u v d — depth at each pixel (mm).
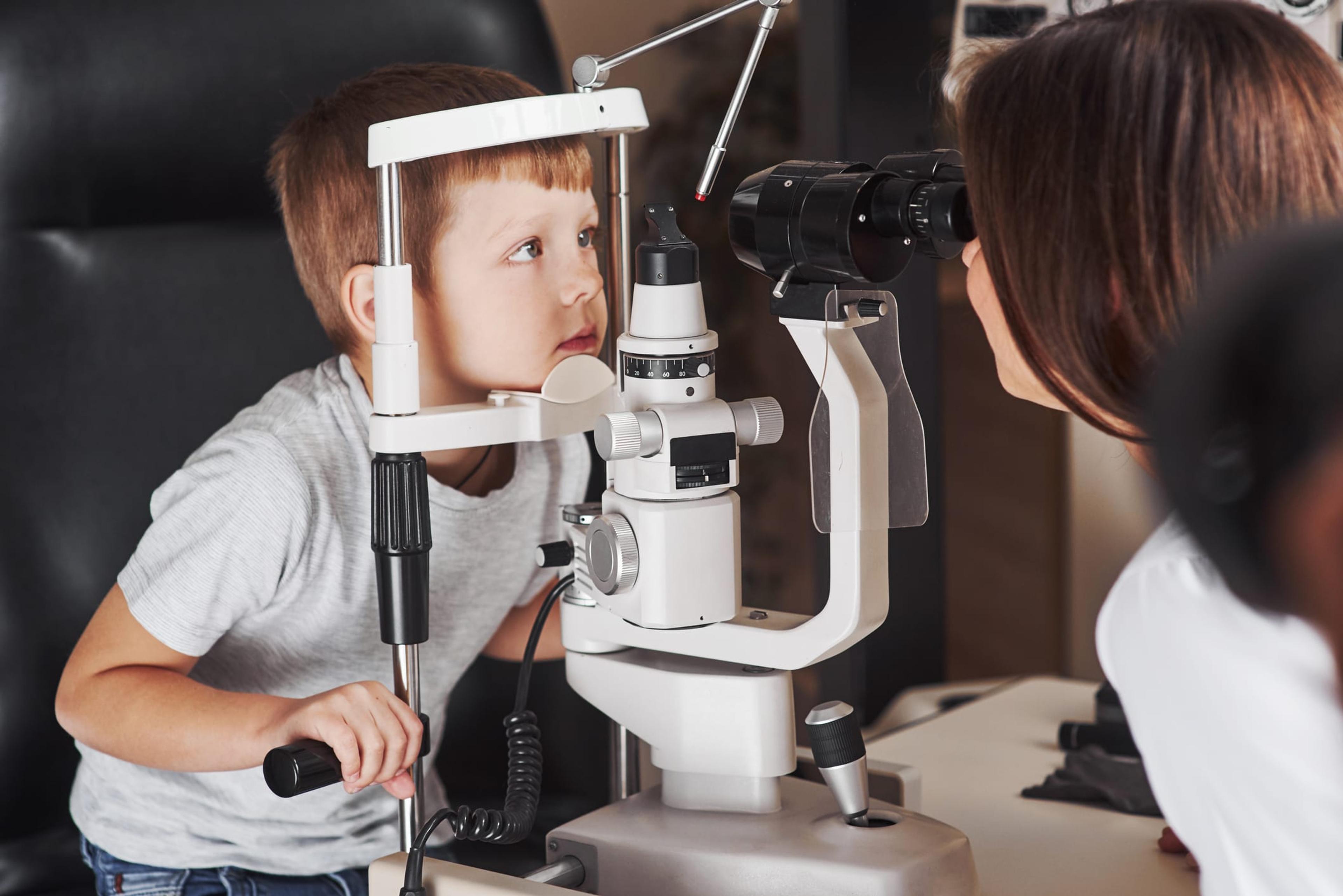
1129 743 2350
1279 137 1691
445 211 2268
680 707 1936
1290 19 2236
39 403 2320
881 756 2418
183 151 2359
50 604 2328
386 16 2420
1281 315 1520
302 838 2371
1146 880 2082
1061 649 4449
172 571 2207
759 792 1927
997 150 1746
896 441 1905
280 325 2426
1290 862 1609
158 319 2373
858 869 1827
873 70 3424
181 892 2305
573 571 2008
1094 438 3262
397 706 1942
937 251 1845
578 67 1904
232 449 2262
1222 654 1632
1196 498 1539
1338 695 1608
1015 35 2000
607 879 1904
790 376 4008
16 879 2334
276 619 2311
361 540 2322
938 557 3746
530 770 1992
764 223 1863
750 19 3859
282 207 2393
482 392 2322
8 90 2275
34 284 2311
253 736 2084
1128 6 1751
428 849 2469
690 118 3877
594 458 2537
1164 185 1694
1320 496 1516
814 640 1885
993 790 2305
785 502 4082
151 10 2336
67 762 2357
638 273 1913
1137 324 1709
